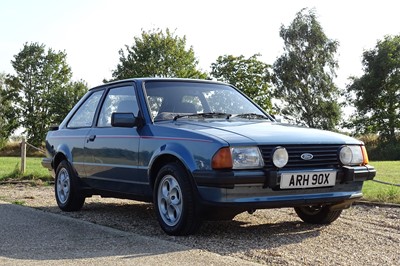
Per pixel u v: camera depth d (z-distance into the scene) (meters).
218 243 5.14
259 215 7.00
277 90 63.66
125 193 6.45
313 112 62.38
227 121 6.08
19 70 79.50
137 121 6.10
